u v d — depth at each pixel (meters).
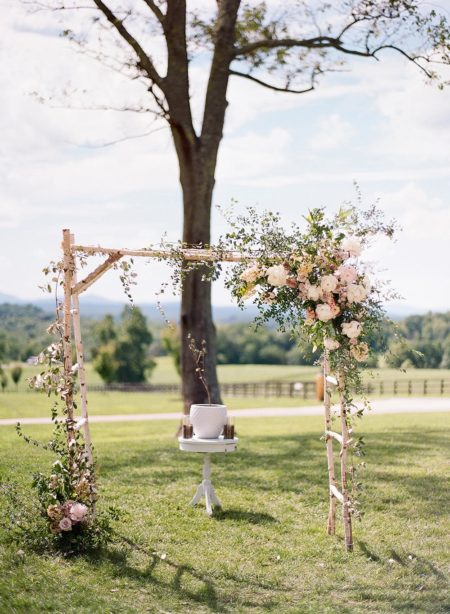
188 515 9.34
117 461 12.63
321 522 9.14
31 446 14.10
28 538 7.72
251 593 6.98
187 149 16.55
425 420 19.56
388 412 23.56
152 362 83.50
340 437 8.16
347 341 7.48
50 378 7.89
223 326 104.19
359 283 7.40
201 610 6.49
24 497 9.22
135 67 16.47
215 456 13.26
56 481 7.86
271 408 29.03
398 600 6.76
